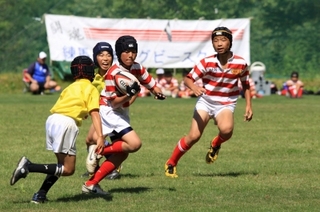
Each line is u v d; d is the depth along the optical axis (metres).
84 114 22.33
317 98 84.25
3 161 33.16
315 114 60.94
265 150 38.09
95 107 22.03
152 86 24.94
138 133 45.88
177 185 26.89
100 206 22.59
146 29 88.94
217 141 29.16
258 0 109.81
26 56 101.12
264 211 21.94
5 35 102.62
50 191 25.34
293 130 48.34
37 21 104.00
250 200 23.84
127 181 27.88
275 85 93.44
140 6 107.31
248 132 46.91
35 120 54.09
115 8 107.56
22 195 24.78
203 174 30.03
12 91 91.50
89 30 88.25
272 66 103.44
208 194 24.94
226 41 27.94
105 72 26.94
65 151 22.11
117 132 23.89
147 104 72.00
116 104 23.95
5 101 73.94
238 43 89.44
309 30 106.44
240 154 36.59
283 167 31.92
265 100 79.88
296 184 27.22
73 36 88.19
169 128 49.06
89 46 88.44
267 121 54.66
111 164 24.02
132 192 25.25
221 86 28.48
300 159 34.78
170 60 89.44
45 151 37.03
